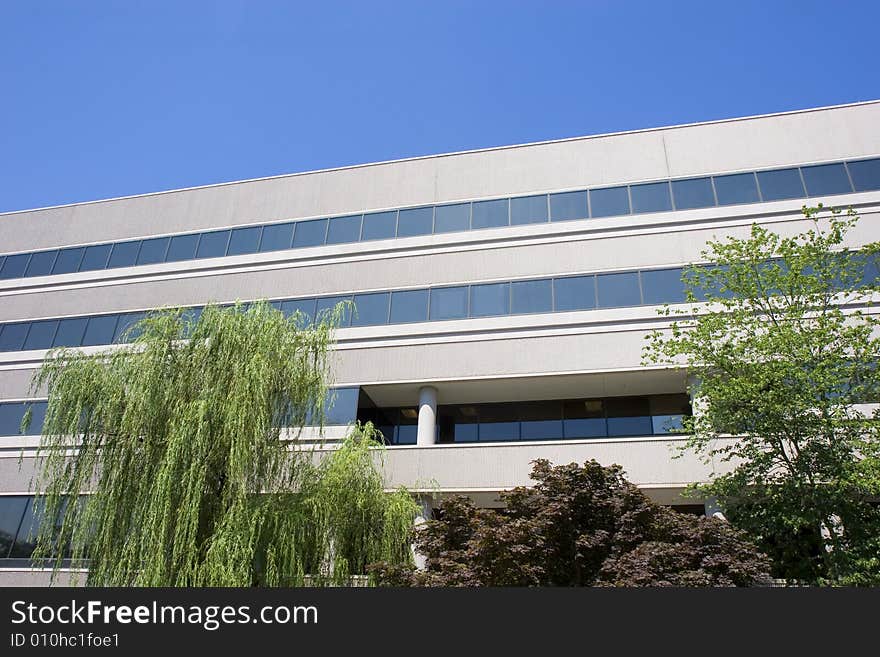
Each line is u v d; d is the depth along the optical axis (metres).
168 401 13.36
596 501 12.78
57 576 19.83
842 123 21.78
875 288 15.31
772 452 14.03
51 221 29.00
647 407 21.05
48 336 25.95
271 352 14.37
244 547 11.89
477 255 22.95
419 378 21.17
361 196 25.50
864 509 13.19
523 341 20.94
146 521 11.99
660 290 20.64
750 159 22.08
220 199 27.17
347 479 14.19
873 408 17.08
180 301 25.12
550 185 23.62
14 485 22.42
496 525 12.13
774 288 16.08
